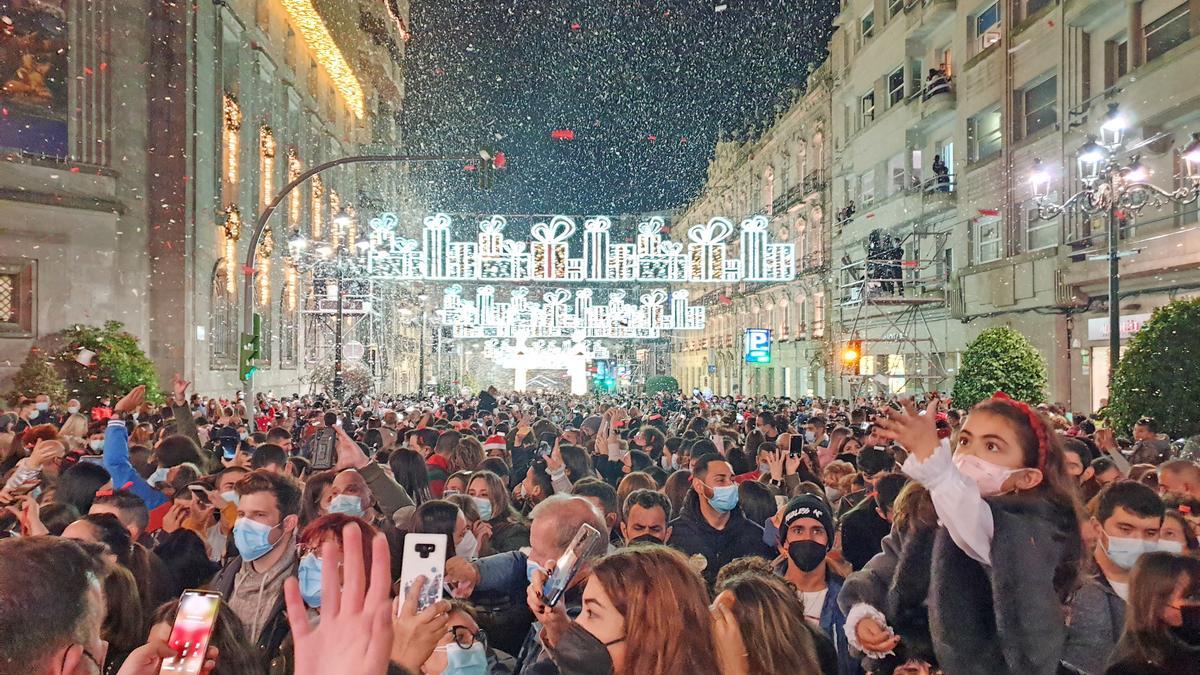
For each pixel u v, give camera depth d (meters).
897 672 3.36
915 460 2.76
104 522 4.39
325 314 40.25
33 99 25.70
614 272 38.81
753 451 10.98
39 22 25.81
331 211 51.41
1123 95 22.20
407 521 4.95
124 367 23.61
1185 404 15.08
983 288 28.25
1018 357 22.75
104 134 26.94
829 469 8.42
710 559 6.10
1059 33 24.86
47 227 25.30
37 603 2.28
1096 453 8.64
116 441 5.84
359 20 56.41
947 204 31.08
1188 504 5.94
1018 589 2.74
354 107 58.88
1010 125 27.38
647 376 92.56
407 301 63.78
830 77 44.06
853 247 40.50
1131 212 18.45
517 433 13.81
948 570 2.92
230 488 6.47
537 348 80.62
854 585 3.77
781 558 5.01
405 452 8.09
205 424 16.69
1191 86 19.86
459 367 85.75
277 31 40.88
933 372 32.19
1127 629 3.70
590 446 13.23
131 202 27.70
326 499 5.78
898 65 35.59
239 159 34.34
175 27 28.78
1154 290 21.27
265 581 4.66
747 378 61.66
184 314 28.56
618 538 7.00
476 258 38.78
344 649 1.71
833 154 43.75
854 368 30.80
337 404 26.92
